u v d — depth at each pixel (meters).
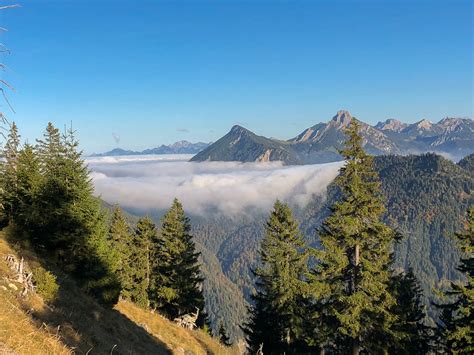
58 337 11.84
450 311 24.14
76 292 24.20
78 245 26.89
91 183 29.67
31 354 9.48
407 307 30.44
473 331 21.78
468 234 23.67
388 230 24.02
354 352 24.45
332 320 25.83
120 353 17.17
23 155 30.77
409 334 25.03
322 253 24.36
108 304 26.95
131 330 25.03
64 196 27.78
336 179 24.92
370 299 23.84
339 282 24.91
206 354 30.94
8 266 19.34
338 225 24.28
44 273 19.20
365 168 24.28
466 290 22.11
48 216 27.11
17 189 29.86
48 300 18.44
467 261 23.72
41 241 27.78
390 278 27.80
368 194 24.28
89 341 15.66
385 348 24.31
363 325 23.64
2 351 8.78
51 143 32.28
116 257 29.02
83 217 27.95
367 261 23.27
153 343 25.23
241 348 30.48
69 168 28.64
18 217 28.58
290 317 33.69
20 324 10.85
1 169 30.56
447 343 24.14
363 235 23.67
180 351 27.59
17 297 15.37
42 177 30.22
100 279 26.69
